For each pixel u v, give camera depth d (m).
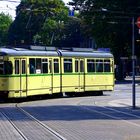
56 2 104.94
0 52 35.28
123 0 72.38
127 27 72.06
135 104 32.78
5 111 27.91
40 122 22.27
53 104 34.06
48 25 105.38
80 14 78.31
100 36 76.19
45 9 104.88
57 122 22.36
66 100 38.41
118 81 75.88
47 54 38.94
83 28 82.69
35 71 37.44
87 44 108.81
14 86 35.41
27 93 36.44
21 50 36.34
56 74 39.94
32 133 18.28
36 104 34.00
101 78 44.75
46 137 17.16
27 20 108.25
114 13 73.25
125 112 28.44
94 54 44.03
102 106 32.69
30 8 105.12
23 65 36.25
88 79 43.28
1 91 34.88
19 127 20.23
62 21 107.88
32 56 37.19
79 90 42.34
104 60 45.16
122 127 20.52
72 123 21.98
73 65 41.78
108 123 22.12
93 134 18.05
